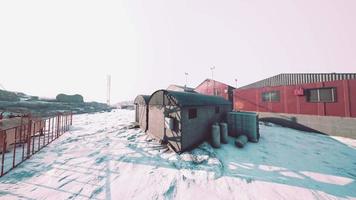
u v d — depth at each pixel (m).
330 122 11.33
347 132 10.55
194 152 7.00
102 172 5.40
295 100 13.56
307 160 6.64
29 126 6.82
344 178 5.15
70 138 9.99
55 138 9.78
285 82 17.11
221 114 11.10
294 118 13.45
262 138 10.08
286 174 5.38
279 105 14.75
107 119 20.78
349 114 10.58
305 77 15.57
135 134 10.80
